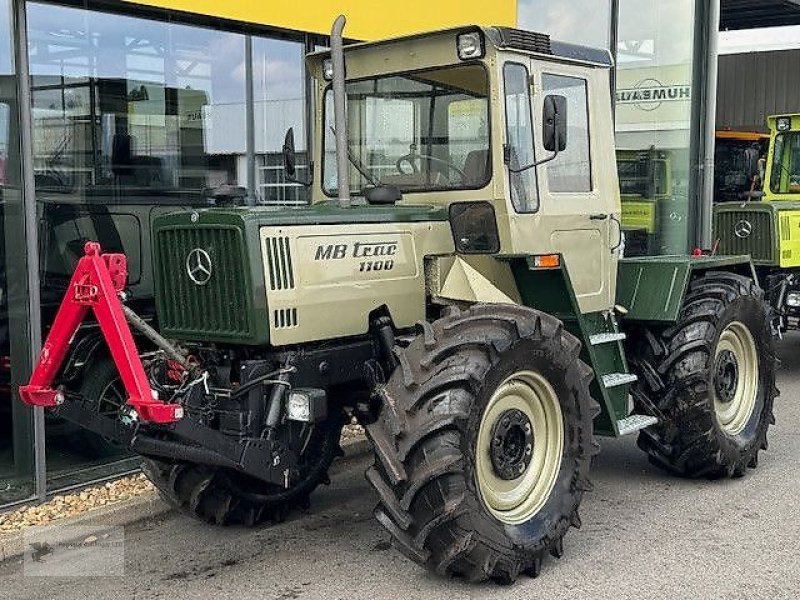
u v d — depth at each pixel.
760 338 6.27
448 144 4.97
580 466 4.62
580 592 4.23
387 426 4.04
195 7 6.14
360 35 7.20
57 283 5.95
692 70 11.18
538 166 5.01
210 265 4.23
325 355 4.44
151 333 4.12
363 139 5.34
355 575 4.47
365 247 4.57
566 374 4.52
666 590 4.25
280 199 7.52
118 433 4.12
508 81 4.82
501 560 4.13
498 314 4.33
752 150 14.48
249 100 7.21
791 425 7.53
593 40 10.13
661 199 11.14
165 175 6.68
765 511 5.36
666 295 5.80
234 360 4.41
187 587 4.37
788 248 9.96
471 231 4.91
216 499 5.01
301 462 5.11
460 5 7.96
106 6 6.21
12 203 5.53
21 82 5.48
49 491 5.76
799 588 4.27
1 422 5.62
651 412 5.82
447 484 3.93
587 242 5.41
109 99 6.29
